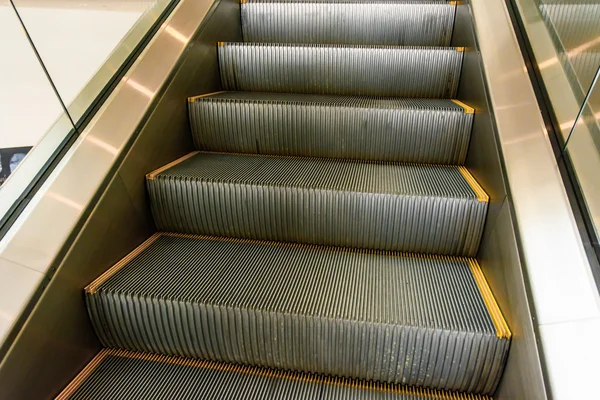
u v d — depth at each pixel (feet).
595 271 2.54
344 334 3.12
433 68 5.53
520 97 3.79
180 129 4.84
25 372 2.74
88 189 3.40
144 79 4.41
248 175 4.29
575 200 2.85
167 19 5.16
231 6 6.33
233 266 3.78
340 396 3.14
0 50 3.79
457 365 3.04
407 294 3.39
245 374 3.34
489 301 3.27
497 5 5.12
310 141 4.93
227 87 6.06
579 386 2.15
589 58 2.99
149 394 3.11
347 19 6.58
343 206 3.99
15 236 3.04
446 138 4.66
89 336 3.41
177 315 3.28
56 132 3.72
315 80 5.85
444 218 3.87
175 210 4.26
